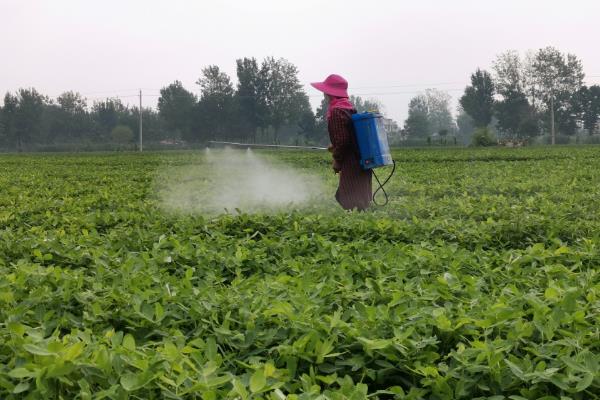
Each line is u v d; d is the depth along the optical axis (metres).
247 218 7.77
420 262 5.29
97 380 2.90
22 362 2.98
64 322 3.84
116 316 3.99
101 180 19.42
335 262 5.61
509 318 3.57
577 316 3.49
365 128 9.24
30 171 26.38
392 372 3.34
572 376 2.91
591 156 31.91
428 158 33.19
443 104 171.88
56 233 6.87
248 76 106.62
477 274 5.16
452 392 3.05
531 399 2.96
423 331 3.56
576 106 113.75
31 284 4.51
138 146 95.81
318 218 7.71
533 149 48.62
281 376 3.09
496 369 3.06
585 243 5.99
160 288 4.36
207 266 5.48
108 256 5.49
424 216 9.02
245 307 3.90
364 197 9.55
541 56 108.75
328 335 3.45
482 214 8.80
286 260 5.63
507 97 108.81
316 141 108.44
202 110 104.81
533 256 5.40
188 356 3.28
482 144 71.69
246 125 108.69
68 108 120.75
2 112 109.69
